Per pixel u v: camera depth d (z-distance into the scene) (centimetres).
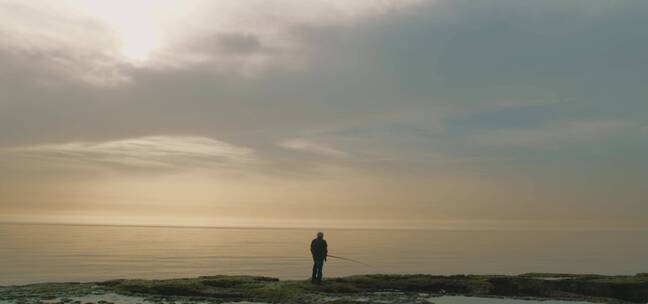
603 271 9619
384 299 2733
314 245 3134
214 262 13212
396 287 3170
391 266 11569
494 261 13775
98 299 2677
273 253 18512
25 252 16175
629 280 3244
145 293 2916
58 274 8919
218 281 3136
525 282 3169
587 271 9662
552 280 3206
